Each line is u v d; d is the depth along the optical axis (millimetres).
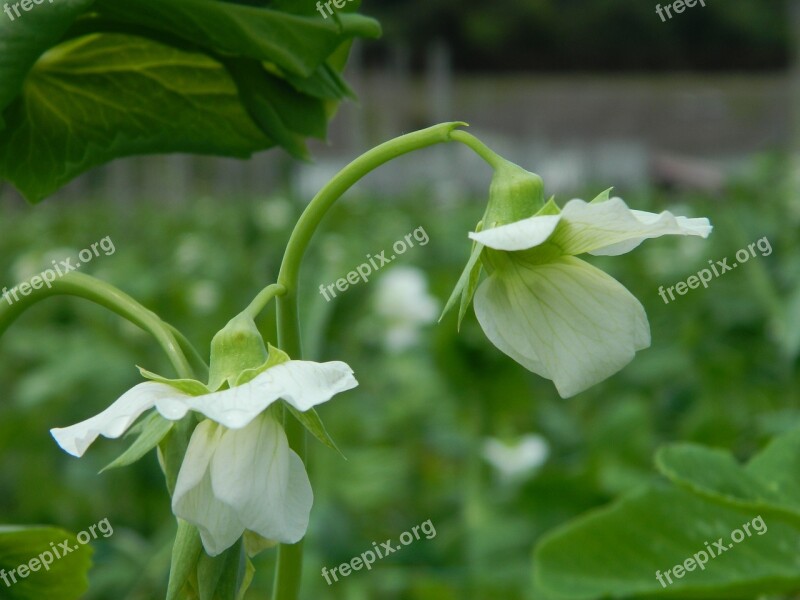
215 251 949
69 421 477
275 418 133
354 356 569
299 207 1198
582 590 188
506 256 147
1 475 441
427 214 1472
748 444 307
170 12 159
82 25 166
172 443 133
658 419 423
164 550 304
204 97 181
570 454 427
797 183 1007
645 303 669
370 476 376
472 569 312
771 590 179
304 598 292
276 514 127
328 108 185
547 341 145
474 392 420
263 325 300
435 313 550
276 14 159
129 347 545
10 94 146
